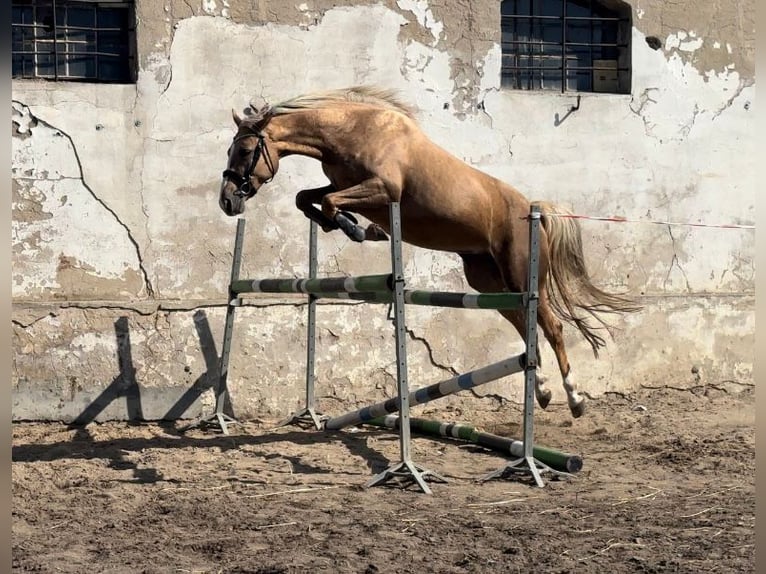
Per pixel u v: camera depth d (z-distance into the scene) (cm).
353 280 566
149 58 711
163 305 706
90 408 690
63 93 692
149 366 703
